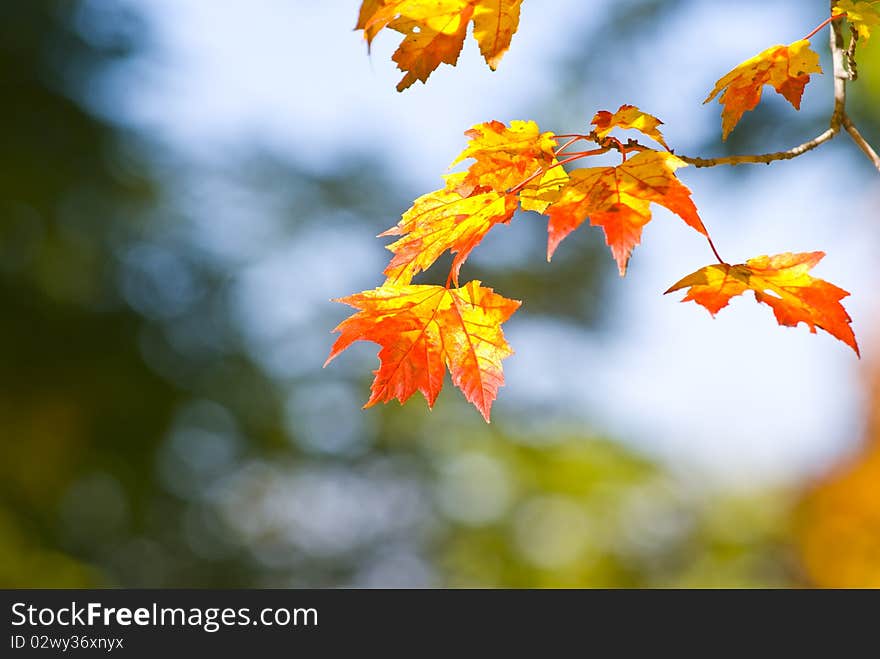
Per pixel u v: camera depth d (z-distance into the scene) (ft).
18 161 37.27
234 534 45.34
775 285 7.22
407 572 56.54
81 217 39.55
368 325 7.82
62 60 39.55
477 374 7.75
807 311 7.05
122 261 41.11
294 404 48.06
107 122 40.73
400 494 56.54
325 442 51.72
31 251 38.19
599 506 58.23
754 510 63.26
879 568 57.00
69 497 38.96
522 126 7.48
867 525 58.44
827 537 59.11
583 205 6.57
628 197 6.57
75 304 38.42
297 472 48.37
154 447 39.27
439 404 58.34
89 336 37.99
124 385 38.19
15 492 36.78
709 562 58.65
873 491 58.39
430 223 7.85
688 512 61.67
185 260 44.04
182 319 42.42
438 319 7.86
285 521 49.73
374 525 55.57
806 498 61.21
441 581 56.65
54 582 37.37
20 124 37.99
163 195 44.68
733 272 7.30
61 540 38.50
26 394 36.52
